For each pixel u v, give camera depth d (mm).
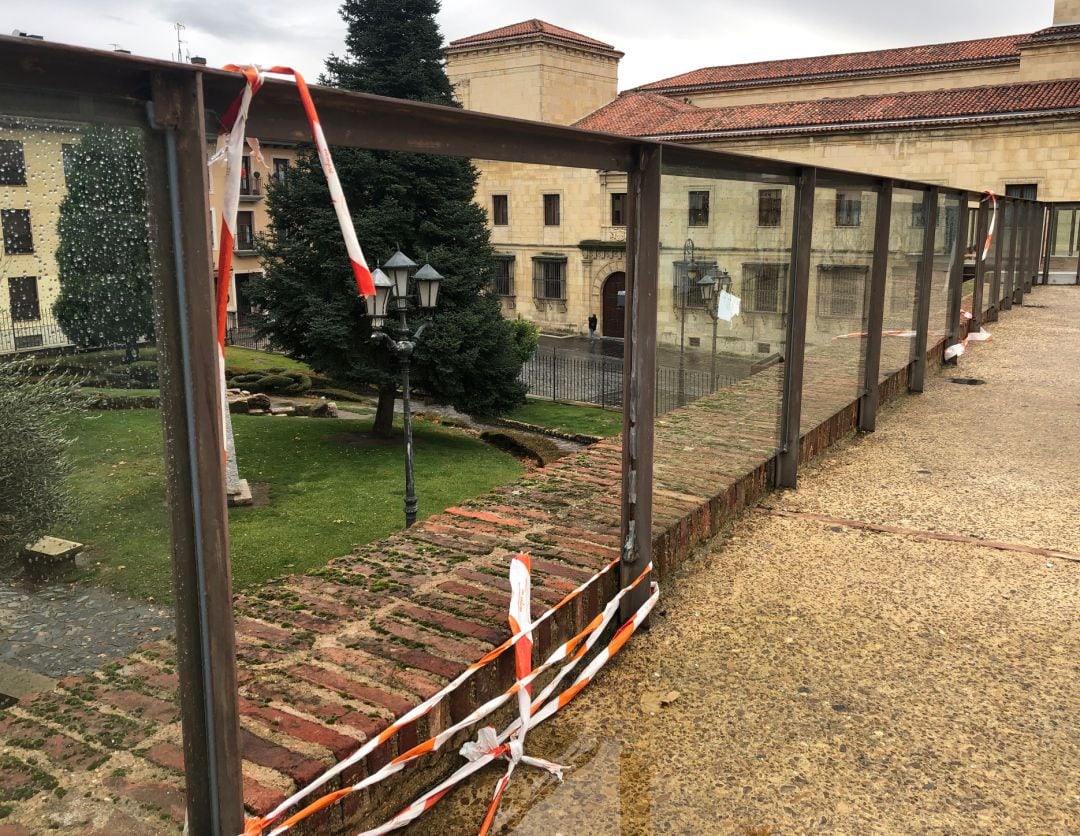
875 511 4582
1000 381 8195
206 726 1628
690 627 3270
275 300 19406
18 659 1534
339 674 2309
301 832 1818
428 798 2180
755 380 4496
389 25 20250
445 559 3182
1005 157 30156
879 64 44312
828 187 5031
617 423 23781
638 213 2783
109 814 1583
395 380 19312
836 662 3016
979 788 2342
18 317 1398
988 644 3152
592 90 45656
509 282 42188
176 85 1405
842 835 2152
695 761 2449
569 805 2254
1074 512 4566
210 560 1555
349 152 18797
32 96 1288
